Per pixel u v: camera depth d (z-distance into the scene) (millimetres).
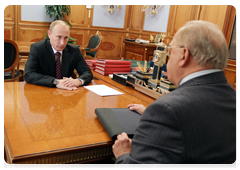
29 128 1153
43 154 959
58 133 1136
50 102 1540
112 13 7742
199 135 787
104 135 1167
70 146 1032
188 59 896
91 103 1598
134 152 846
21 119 1244
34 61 2109
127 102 1697
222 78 912
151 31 7195
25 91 1732
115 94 1868
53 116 1321
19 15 6332
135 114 1390
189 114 789
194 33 870
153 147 792
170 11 6410
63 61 2262
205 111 817
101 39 5539
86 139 1109
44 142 1041
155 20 7000
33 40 6703
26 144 1009
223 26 4773
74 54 2320
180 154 753
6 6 6125
